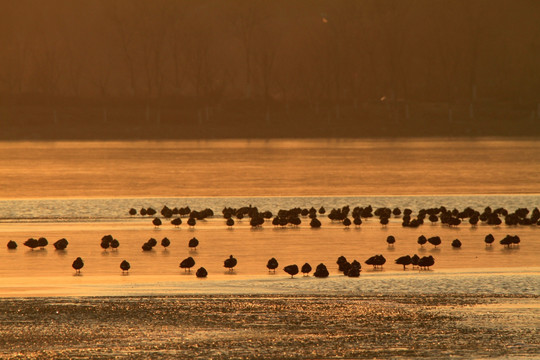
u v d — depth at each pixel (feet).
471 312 58.59
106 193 154.51
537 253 88.58
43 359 48.55
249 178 186.29
